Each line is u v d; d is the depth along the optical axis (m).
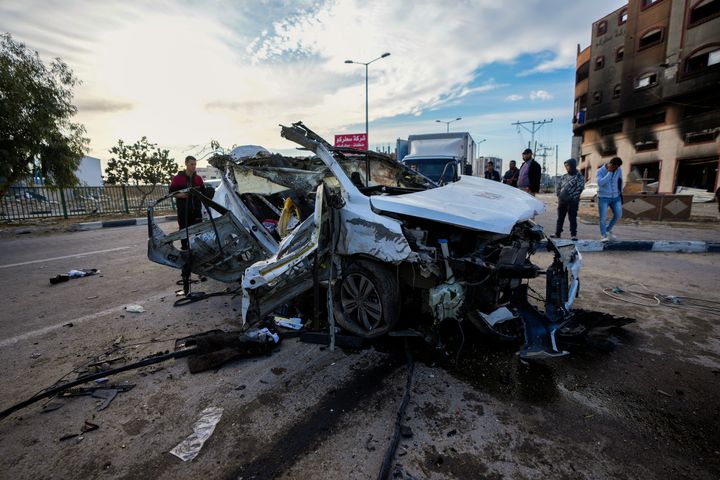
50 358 2.88
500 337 2.85
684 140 19.52
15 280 5.13
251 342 2.90
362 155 4.65
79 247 7.80
